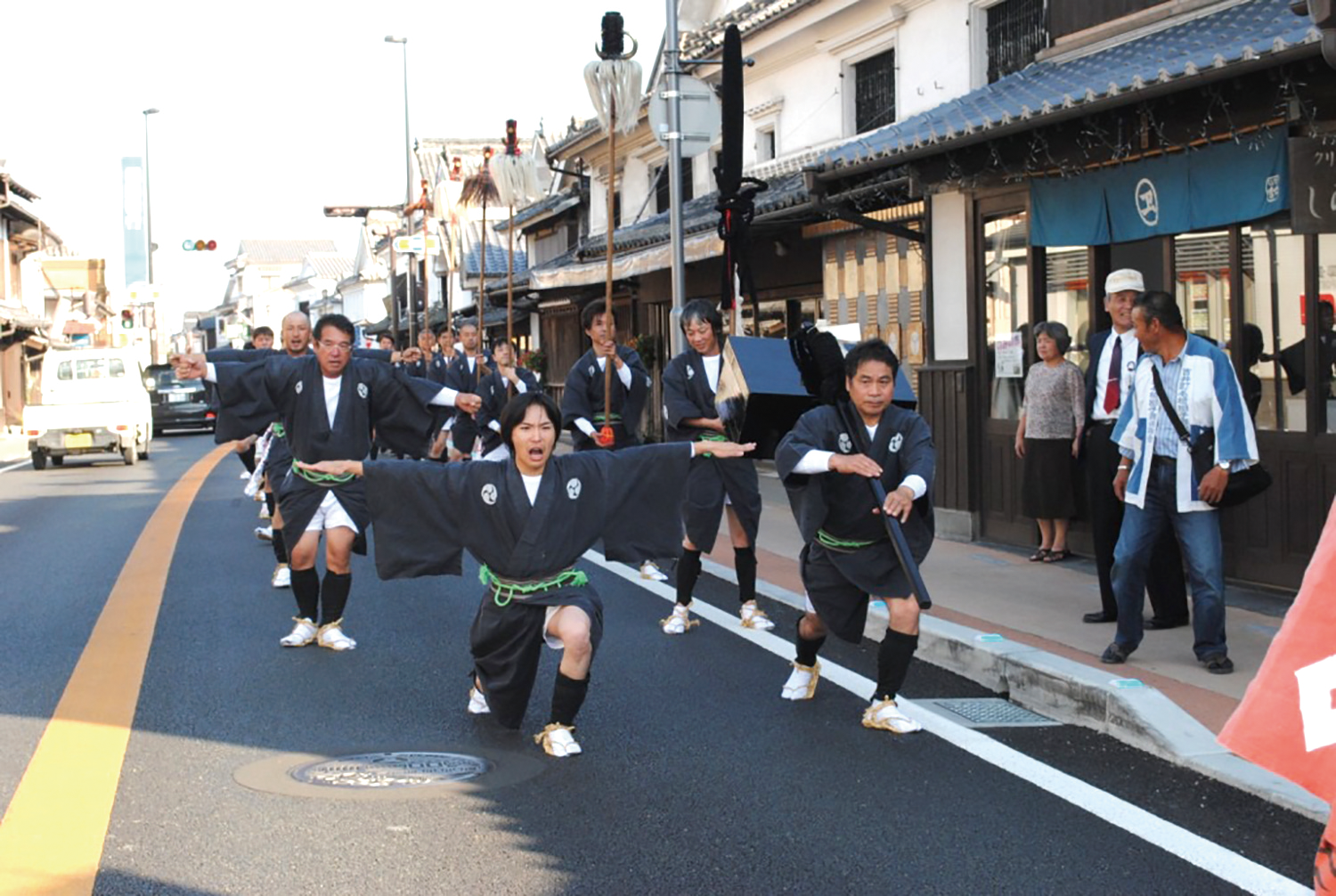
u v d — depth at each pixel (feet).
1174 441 21.48
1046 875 14.17
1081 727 20.02
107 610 29.73
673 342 42.37
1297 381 27.50
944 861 14.58
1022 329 35.76
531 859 14.78
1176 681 20.84
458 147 150.82
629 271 59.72
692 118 42.60
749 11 57.77
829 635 26.43
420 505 18.54
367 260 219.41
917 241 40.50
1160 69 26.43
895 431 19.31
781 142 59.31
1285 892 13.62
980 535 37.50
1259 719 9.22
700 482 26.58
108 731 20.01
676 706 21.22
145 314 196.85
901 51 49.57
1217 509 21.52
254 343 41.93
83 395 80.69
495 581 18.92
